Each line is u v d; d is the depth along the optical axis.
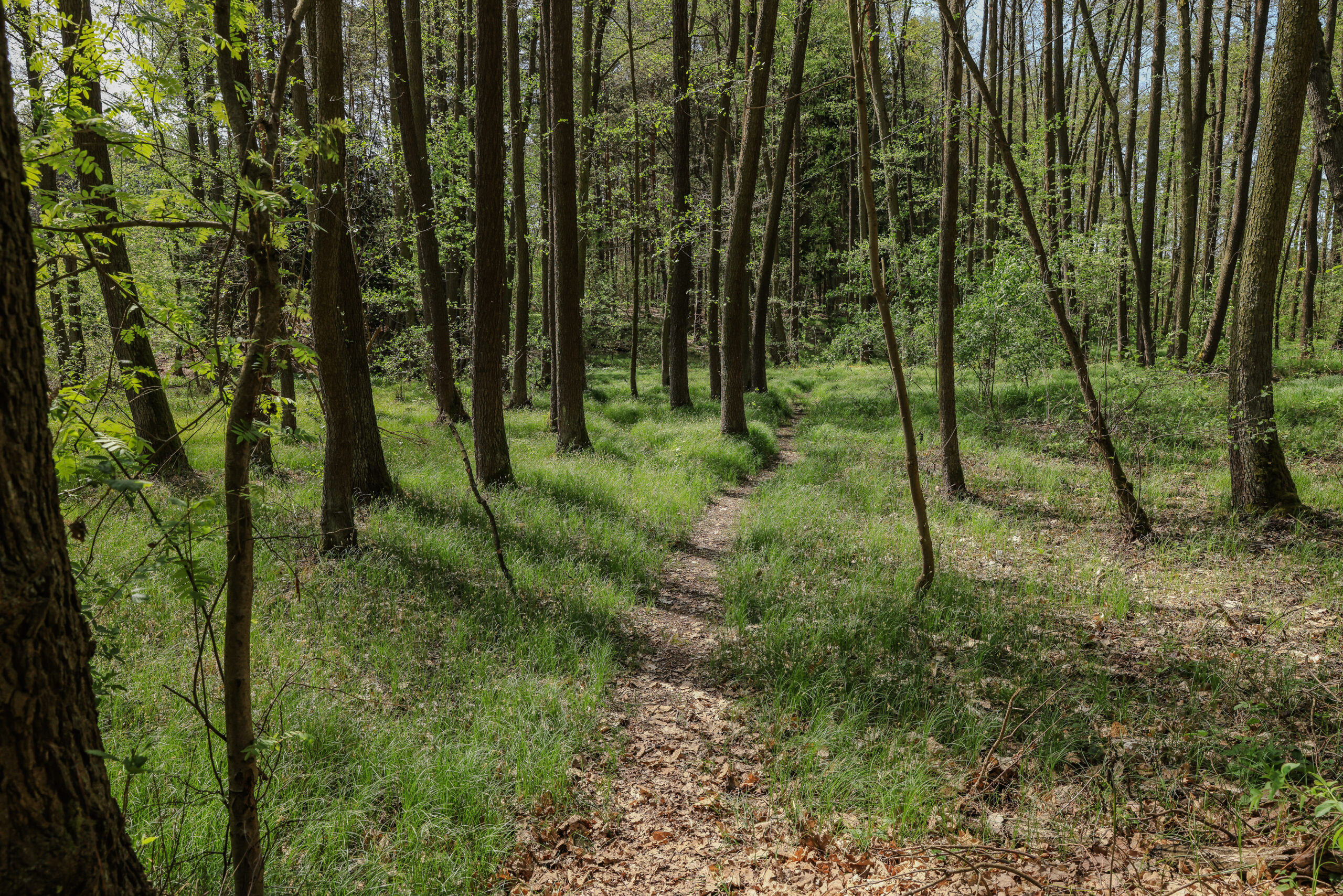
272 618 5.27
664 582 7.22
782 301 27.62
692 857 3.40
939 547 7.64
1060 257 14.51
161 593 5.35
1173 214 24.94
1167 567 6.79
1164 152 21.84
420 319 21.69
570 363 12.08
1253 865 2.85
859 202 27.45
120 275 2.14
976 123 6.82
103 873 1.71
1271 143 7.12
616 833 3.58
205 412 2.25
